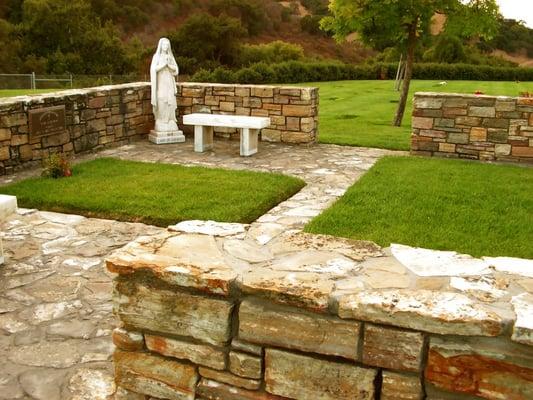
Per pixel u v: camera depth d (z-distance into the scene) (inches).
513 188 257.3
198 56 1566.2
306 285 78.6
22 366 117.8
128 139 389.4
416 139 347.6
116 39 1451.8
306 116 378.9
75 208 229.0
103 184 261.9
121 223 213.5
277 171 301.6
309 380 79.5
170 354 87.0
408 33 512.1
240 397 84.3
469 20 490.9
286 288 77.7
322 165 318.0
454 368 72.1
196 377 86.6
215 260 87.9
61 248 187.3
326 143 395.5
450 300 74.2
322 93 877.8
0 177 284.7
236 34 1643.7
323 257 90.0
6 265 172.2
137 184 260.8
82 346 126.2
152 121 414.3
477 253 173.6
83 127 343.6
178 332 85.3
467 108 330.6
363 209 218.7
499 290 78.1
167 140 389.4
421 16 491.2
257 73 1092.5
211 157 340.8
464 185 260.5
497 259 90.2
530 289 78.5
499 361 70.1
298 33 2317.9
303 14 2559.1
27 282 160.1
